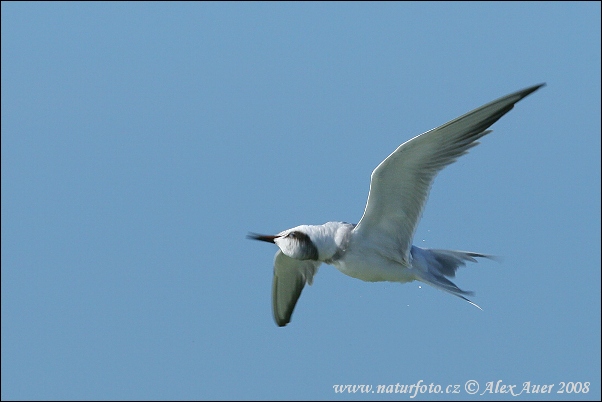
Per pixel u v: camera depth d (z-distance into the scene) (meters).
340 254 14.23
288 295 16.81
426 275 14.27
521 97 12.16
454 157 12.85
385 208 13.64
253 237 15.01
